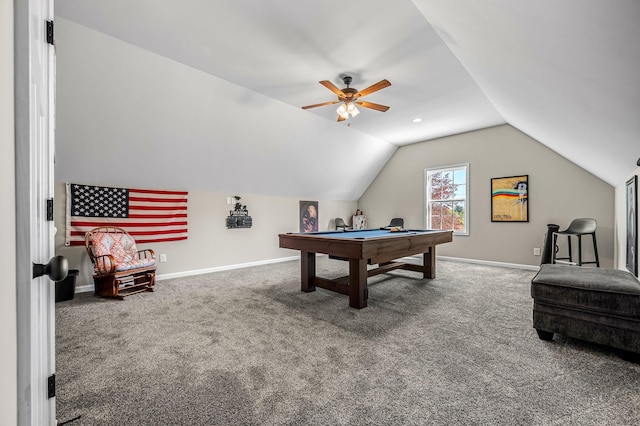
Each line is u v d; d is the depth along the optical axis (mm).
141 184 4215
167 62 3102
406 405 1487
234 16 2385
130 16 2418
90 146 3461
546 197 4816
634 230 3033
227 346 2146
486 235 5461
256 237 5660
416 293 3531
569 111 2514
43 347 835
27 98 654
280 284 4051
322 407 1478
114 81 3051
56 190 3562
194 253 4785
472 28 2045
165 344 2184
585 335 2049
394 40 2686
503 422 1363
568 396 1555
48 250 892
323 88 3740
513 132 5145
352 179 6879
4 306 548
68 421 1352
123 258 3709
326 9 2283
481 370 1810
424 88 3721
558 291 2143
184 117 3740
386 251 3150
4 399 540
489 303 3145
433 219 6324
